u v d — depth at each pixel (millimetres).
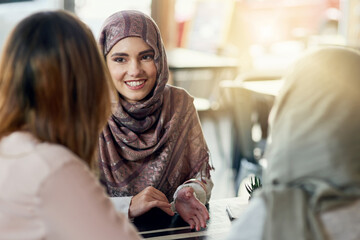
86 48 987
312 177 882
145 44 1641
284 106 940
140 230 1442
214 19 5723
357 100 882
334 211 852
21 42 950
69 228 903
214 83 5344
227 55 5480
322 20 5930
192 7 6004
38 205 901
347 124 872
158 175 1723
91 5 4449
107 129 1705
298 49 5988
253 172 3512
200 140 1835
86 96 992
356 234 838
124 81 1657
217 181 3811
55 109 959
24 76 948
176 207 1538
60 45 949
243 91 3547
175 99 1822
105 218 935
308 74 921
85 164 972
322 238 824
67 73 955
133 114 1699
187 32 5977
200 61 4867
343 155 865
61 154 938
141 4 5113
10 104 969
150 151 1712
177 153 1781
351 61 921
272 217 856
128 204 1531
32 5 4500
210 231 1441
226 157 4398
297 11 5973
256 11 5766
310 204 865
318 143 876
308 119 895
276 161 917
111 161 1694
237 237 877
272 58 6035
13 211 907
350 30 5320
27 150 940
